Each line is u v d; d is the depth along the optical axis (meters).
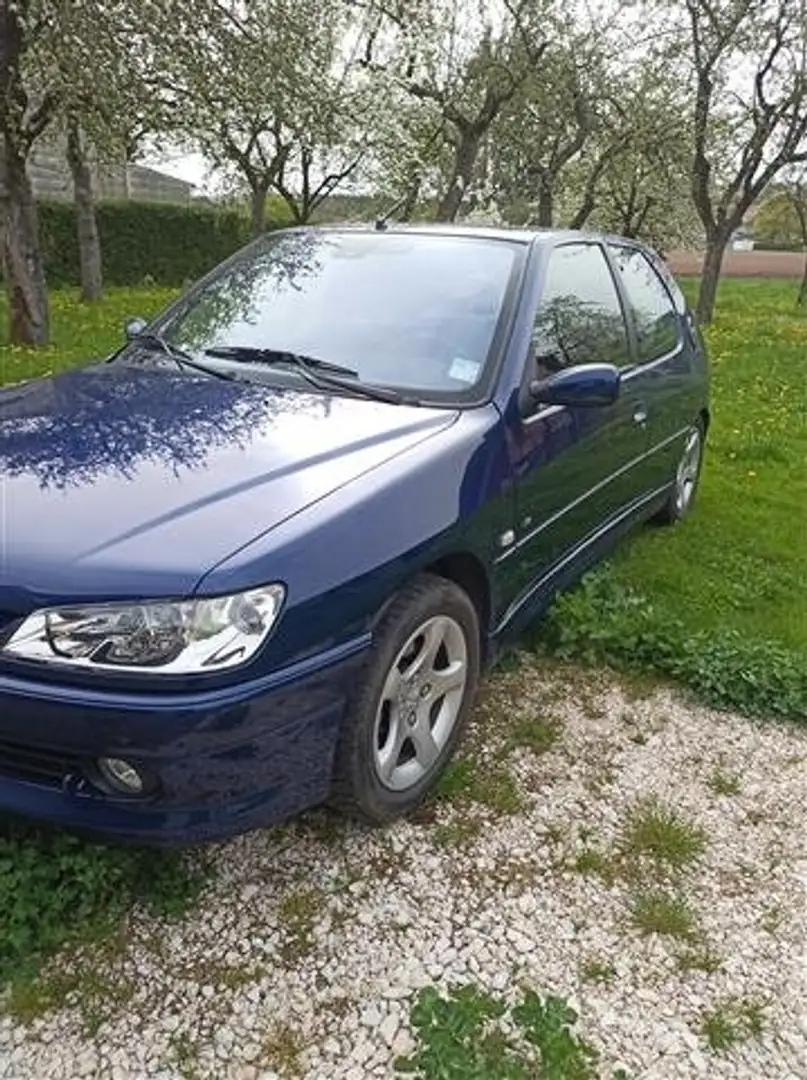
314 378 2.99
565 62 18.12
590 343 3.69
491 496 2.80
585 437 3.47
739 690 3.48
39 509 2.17
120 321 13.81
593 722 3.30
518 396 3.01
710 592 4.41
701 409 5.18
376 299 3.28
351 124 11.12
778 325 18.23
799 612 4.30
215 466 2.38
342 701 2.30
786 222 46.38
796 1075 2.05
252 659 2.03
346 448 2.54
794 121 17.47
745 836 2.79
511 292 3.23
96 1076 1.94
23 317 10.51
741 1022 2.16
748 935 2.41
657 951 2.34
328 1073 1.98
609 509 4.00
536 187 22.20
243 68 8.34
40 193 21.45
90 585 1.98
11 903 2.22
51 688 1.98
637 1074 2.01
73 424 2.64
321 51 9.54
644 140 19.98
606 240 4.22
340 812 2.61
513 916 2.41
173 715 1.96
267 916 2.35
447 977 2.22
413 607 2.50
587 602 3.83
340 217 21.03
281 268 3.54
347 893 2.43
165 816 2.08
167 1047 2.01
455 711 2.84
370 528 2.32
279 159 18.12
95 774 2.08
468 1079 1.89
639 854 2.67
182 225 23.62
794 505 5.91
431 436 2.69
